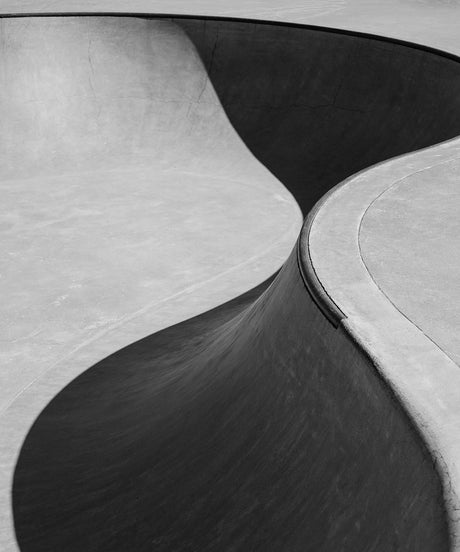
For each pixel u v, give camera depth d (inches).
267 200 570.6
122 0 804.0
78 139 639.8
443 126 547.8
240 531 207.6
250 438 228.8
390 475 170.4
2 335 407.2
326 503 186.9
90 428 314.0
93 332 408.5
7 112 631.2
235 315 393.1
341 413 195.5
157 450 265.9
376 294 223.9
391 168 329.1
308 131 627.2
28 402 348.8
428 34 652.1
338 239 261.3
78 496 267.6
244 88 658.8
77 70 660.1
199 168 623.8
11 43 639.1
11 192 576.7
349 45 629.6
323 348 211.6
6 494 282.2
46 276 462.3
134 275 463.5
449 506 146.8
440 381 181.2
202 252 491.2
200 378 291.1
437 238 264.8
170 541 224.4
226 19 663.1
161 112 661.3
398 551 156.6
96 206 554.9
